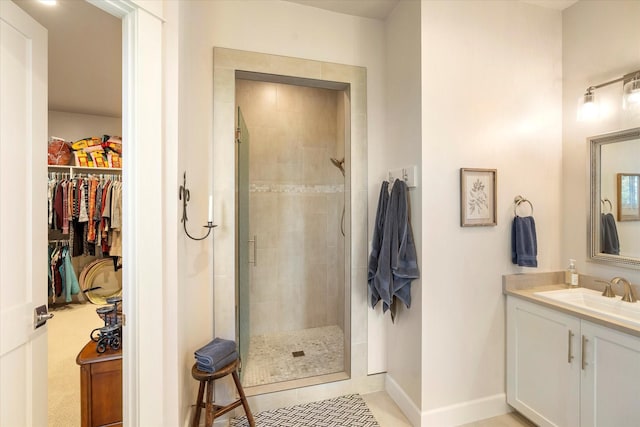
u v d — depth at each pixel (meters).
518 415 1.97
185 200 1.63
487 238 1.96
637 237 1.72
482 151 1.94
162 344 1.36
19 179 1.18
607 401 1.44
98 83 3.10
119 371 1.50
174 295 1.44
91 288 3.92
